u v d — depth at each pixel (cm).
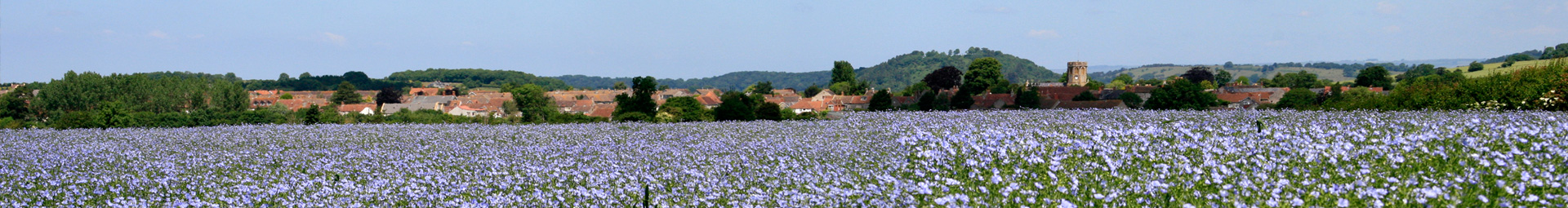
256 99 16038
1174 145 1073
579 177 1325
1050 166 952
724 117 5059
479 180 1312
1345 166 888
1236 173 880
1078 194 831
